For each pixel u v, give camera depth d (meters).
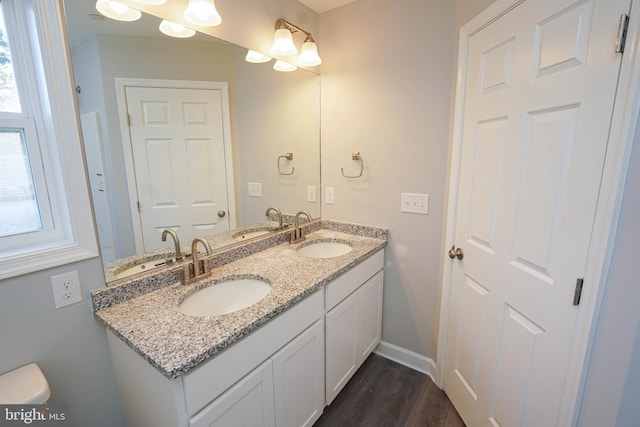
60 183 1.05
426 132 1.78
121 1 1.14
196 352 0.89
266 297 1.22
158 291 1.28
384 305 2.12
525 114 1.12
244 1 1.59
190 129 1.45
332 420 1.65
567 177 0.96
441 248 1.82
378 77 1.89
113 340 1.14
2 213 0.98
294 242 1.98
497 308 1.31
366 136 1.99
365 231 2.08
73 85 1.03
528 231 1.12
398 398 1.80
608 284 0.85
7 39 0.96
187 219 1.48
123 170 1.21
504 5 1.20
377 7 1.83
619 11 0.79
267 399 1.18
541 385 1.08
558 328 1.00
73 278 1.08
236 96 1.63
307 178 2.14
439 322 1.85
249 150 1.73
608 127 0.83
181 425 0.89
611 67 0.81
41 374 0.98
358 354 1.85
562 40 0.96
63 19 0.99
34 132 1.01
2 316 0.95
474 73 1.43
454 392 1.71
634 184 0.77
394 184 1.94
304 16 1.94
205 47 1.46
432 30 1.67
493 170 1.31
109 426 1.24
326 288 1.48
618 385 0.82
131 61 1.20
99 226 1.14
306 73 2.02
